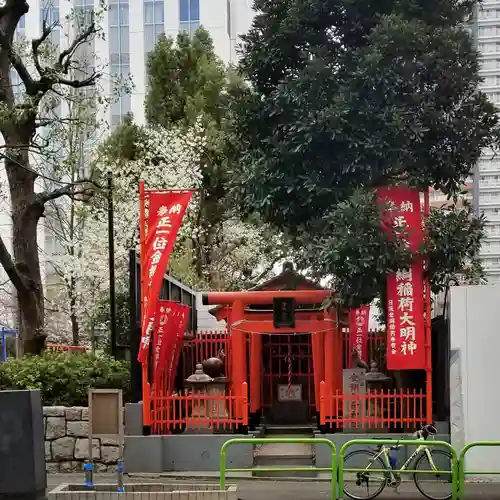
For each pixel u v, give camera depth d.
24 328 16.25
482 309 12.18
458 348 12.16
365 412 12.73
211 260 30.95
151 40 40.53
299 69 12.78
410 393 13.13
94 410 9.18
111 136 28.86
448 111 12.18
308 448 13.75
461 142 12.09
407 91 11.88
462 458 9.85
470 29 16.23
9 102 15.91
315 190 11.95
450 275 12.83
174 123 31.33
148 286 12.32
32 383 13.74
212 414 12.93
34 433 8.70
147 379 12.75
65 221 26.55
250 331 13.59
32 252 16.30
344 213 11.33
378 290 12.00
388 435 12.34
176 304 13.48
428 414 12.30
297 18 12.44
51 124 18.77
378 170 11.88
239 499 10.62
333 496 9.42
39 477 8.76
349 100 11.59
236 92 13.23
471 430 12.00
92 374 14.34
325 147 12.06
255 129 12.87
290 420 16.08
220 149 28.14
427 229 12.12
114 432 9.14
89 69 33.66
